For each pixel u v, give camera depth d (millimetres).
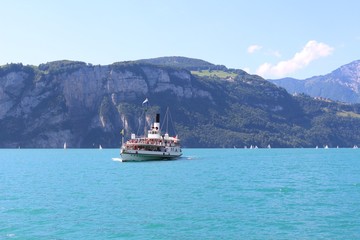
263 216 57875
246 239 46656
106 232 49281
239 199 72750
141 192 81812
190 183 98000
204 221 54812
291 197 75312
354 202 69688
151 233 48969
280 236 47875
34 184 96625
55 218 56469
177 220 55312
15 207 64562
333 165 172750
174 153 191625
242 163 185250
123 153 173125
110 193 80438
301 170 142375
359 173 129000
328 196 76562
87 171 136000
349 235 48250
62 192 82000
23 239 46750
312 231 49906
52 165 173375
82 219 55875
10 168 155125
